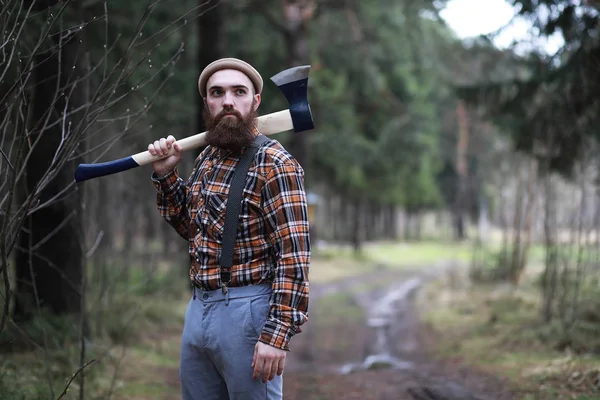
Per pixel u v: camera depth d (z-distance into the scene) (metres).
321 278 17.41
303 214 2.15
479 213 43.09
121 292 7.91
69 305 5.46
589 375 4.73
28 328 4.96
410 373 5.85
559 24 6.96
